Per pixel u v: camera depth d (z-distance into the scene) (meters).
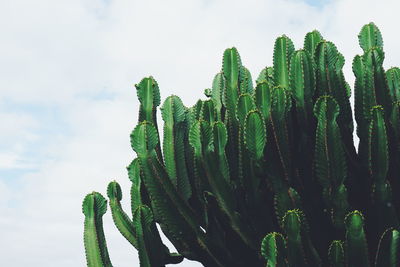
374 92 5.85
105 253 6.62
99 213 6.71
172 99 6.54
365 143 5.96
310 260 5.34
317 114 5.54
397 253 5.26
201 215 6.49
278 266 5.06
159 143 6.70
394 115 5.81
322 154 5.52
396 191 5.91
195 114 7.09
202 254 6.23
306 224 5.30
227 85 6.53
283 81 6.17
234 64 6.55
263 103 5.75
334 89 6.12
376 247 5.82
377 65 5.88
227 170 5.93
